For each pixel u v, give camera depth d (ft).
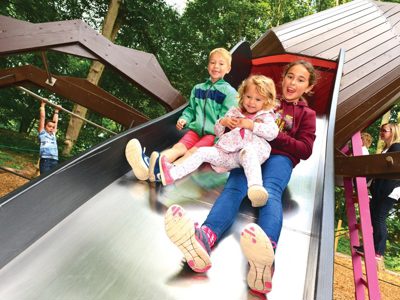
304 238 7.89
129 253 6.74
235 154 9.69
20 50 15.25
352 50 26.32
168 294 5.75
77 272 6.09
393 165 14.83
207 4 69.41
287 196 9.92
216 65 13.08
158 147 12.35
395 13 33.73
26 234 6.56
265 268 5.72
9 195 6.19
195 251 6.06
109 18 61.98
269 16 80.69
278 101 11.36
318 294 4.28
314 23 30.22
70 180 7.64
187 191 9.59
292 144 9.62
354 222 19.38
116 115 21.84
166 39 73.67
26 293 5.56
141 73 18.47
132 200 8.71
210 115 12.79
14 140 58.44
